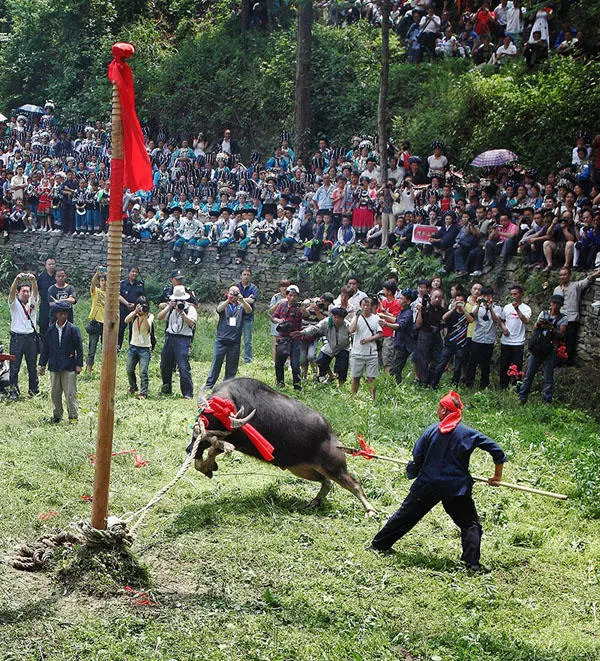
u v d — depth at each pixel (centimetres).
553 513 1023
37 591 740
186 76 3084
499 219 1791
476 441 834
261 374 1644
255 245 2266
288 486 1053
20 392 1484
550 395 1517
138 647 656
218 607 732
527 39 2456
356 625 719
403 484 1077
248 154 2934
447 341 1579
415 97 2655
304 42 2720
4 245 2630
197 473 1077
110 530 757
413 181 2109
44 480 1020
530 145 2147
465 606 775
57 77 3281
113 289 737
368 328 1451
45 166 2709
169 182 2555
